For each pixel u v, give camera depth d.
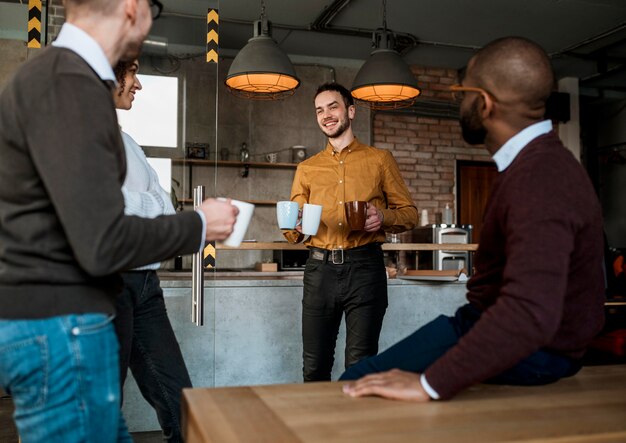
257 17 6.38
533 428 0.89
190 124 2.65
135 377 2.04
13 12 2.83
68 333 1.03
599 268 1.16
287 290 3.37
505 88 1.13
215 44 2.69
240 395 1.06
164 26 2.64
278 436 0.84
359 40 7.12
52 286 1.04
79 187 0.94
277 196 7.40
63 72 1.00
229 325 3.28
